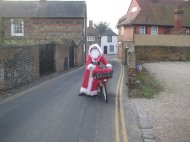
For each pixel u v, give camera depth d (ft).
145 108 33.78
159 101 37.81
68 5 128.26
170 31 155.02
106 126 26.58
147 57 130.82
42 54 65.98
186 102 37.42
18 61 49.42
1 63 43.19
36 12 125.18
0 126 26.35
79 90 44.93
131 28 155.53
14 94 41.60
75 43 111.65
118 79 58.85
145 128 26.17
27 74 53.98
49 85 50.52
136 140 23.11
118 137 23.73
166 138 23.57
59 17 123.75
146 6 163.94
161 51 131.34
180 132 25.09
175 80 58.59
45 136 23.75
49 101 36.70
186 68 88.94
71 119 28.66
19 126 26.32
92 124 27.12
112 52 295.48
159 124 27.43
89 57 39.34
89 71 39.73
